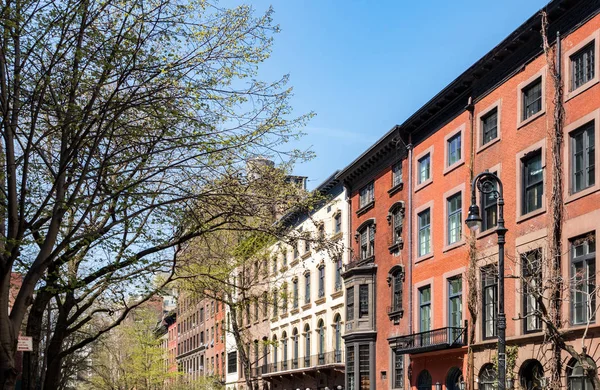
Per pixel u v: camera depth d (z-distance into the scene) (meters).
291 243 21.05
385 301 37.72
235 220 19.66
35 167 16.45
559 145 23.83
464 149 30.42
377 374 38.06
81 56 15.20
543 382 22.27
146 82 16.50
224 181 19.12
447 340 29.92
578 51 23.59
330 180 45.44
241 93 17.58
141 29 16.03
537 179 25.41
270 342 40.94
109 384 68.56
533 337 24.03
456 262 30.25
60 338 22.23
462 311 29.42
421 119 34.09
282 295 34.81
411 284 34.41
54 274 17.55
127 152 17.59
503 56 27.53
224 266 28.16
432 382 31.83
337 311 43.50
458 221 30.70
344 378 41.72
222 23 17.50
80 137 15.88
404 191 36.16
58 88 16.64
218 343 73.31
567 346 18.06
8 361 13.90
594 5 22.86
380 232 38.91
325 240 21.77
